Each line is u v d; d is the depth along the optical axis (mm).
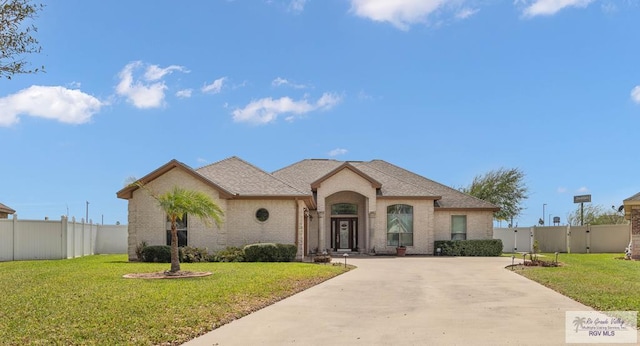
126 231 38375
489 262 28891
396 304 13953
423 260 30688
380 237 36656
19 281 17250
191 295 13938
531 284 18141
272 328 10977
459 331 10562
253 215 30062
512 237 46000
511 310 12891
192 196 21172
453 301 14422
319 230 35844
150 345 9445
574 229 41406
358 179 36156
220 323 11336
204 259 27812
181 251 27203
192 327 10750
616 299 13797
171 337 9945
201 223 29344
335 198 37594
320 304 13969
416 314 12461
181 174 29453
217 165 32531
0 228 29219
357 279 19891
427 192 37344
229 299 13680
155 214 29312
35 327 10336
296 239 29984
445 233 37875
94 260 28812
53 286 15789
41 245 30547
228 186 30219
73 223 32438
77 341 9469
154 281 17109
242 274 19469
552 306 13430
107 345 9266
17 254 29797
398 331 10625
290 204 30188
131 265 24078
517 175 56031
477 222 38125
